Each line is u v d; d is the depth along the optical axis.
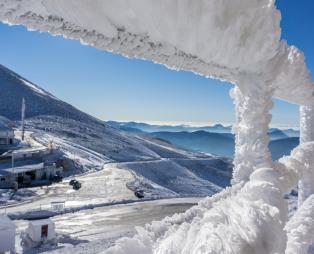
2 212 35.56
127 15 0.67
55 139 79.62
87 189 47.81
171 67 0.97
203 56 0.92
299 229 1.67
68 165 60.25
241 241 0.71
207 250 0.67
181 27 0.75
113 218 34.38
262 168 1.10
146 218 34.28
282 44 1.20
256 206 0.84
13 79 139.75
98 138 97.81
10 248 23.80
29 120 100.81
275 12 1.00
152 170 73.56
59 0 0.61
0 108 105.44
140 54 0.80
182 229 0.76
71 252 19.05
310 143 1.56
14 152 54.88
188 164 91.06
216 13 0.80
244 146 1.21
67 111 125.19
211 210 0.82
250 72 1.14
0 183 45.69
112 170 63.06
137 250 0.75
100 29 0.68
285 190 1.09
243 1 0.88
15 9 0.61
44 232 25.34
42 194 44.03
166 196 45.62
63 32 0.68
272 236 0.77
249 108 1.20
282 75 1.27
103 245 18.84
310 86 1.56
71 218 34.53
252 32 0.96
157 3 0.68
